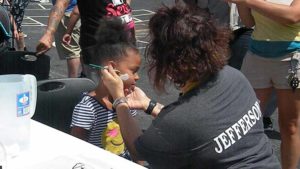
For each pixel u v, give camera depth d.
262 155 1.79
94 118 2.42
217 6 3.65
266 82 3.36
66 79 2.60
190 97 1.75
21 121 1.82
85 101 2.44
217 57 1.75
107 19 2.53
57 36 4.78
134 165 1.73
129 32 2.50
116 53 2.37
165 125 1.73
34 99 1.93
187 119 1.70
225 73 1.82
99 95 2.44
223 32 1.79
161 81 1.78
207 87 1.76
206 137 1.70
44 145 1.85
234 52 3.71
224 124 1.72
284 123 3.32
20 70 2.92
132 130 2.11
